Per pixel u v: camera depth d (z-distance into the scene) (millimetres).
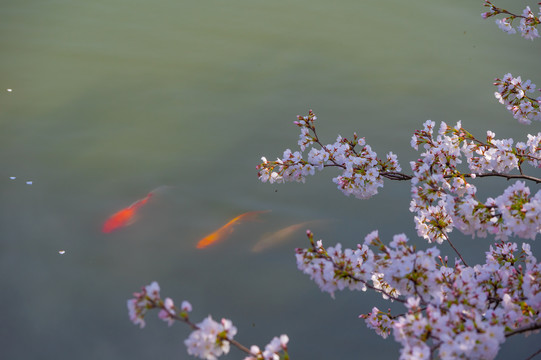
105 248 4926
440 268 3180
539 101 3791
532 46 8523
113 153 6195
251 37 8734
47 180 5758
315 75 7750
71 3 9789
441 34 8828
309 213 5297
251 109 6988
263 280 4582
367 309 4297
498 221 2963
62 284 4566
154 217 5285
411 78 7660
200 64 8016
